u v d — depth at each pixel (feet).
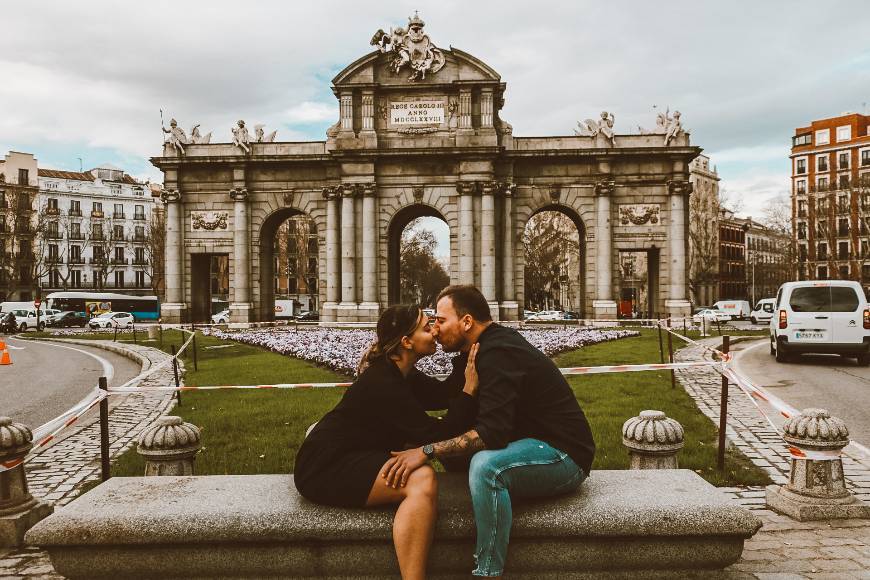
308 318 323.78
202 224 187.93
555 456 19.21
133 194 428.97
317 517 18.90
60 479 36.35
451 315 20.92
